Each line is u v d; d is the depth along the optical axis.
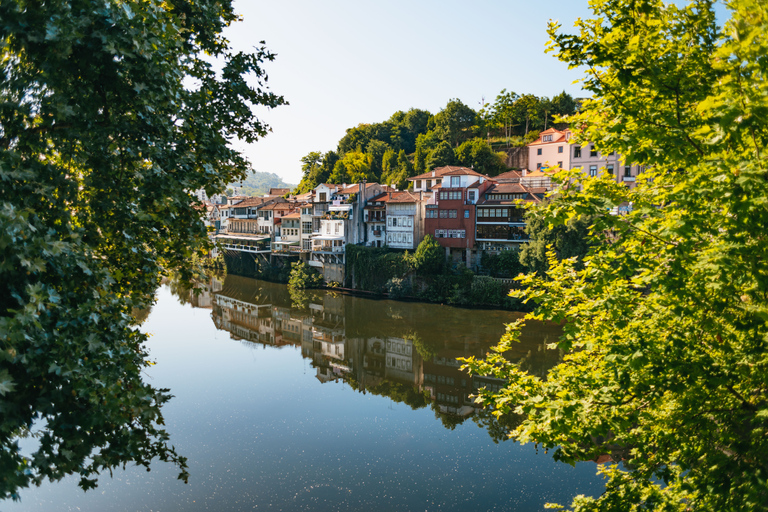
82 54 6.96
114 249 9.39
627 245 8.06
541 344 37.91
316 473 20.30
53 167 7.28
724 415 7.39
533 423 7.55
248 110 12.70
